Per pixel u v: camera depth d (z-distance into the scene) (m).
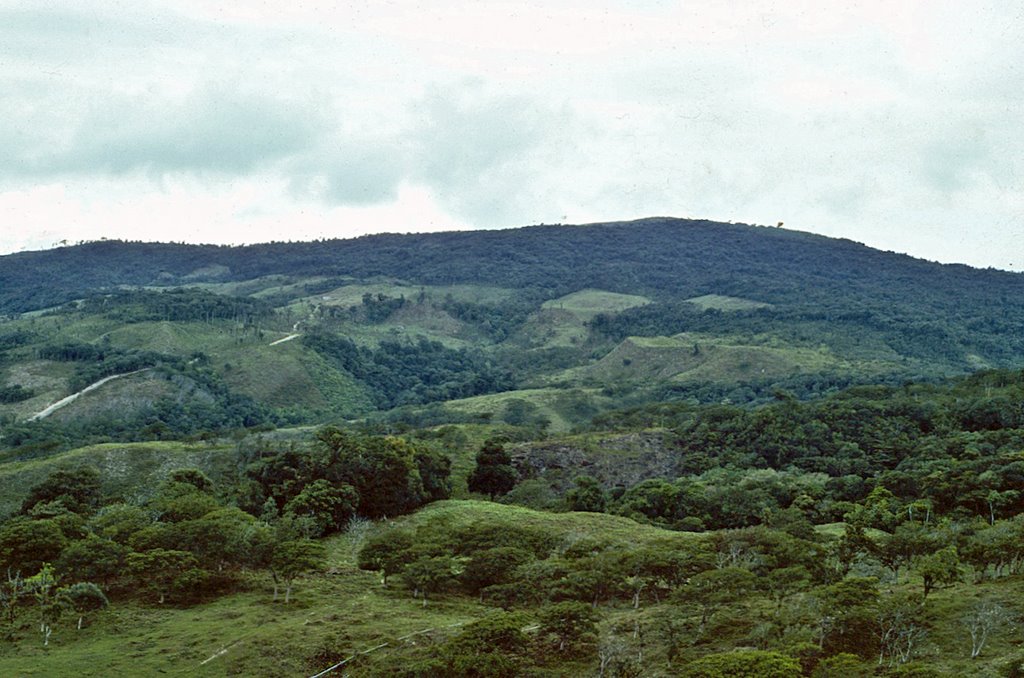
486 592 73.94
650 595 72.75
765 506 110.12
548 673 56.75
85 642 66.06
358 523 98.06
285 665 59.69
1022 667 47.75
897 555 75.06
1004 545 66.88
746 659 48.41
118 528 85.69
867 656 55.00
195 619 70.12
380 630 65.19
